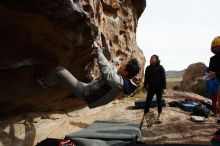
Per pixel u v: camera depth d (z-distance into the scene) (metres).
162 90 8.26
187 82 20.36
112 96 4.59
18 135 5.55
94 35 4.98
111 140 5.81
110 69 4.59
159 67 8.14
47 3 3.88
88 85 4.72
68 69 5.70
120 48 12.14
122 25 12.42
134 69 4.64
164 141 6.80
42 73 4.99
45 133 6.58
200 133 7.50
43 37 4.53
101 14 9.64
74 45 4.77
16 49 4.46
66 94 6.75
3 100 5.02
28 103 5.79
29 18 4.09
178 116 9.16
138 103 10.31
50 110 7.12
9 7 3.79
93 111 9.55
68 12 4.11
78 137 5.91
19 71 4.72
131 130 6.38
